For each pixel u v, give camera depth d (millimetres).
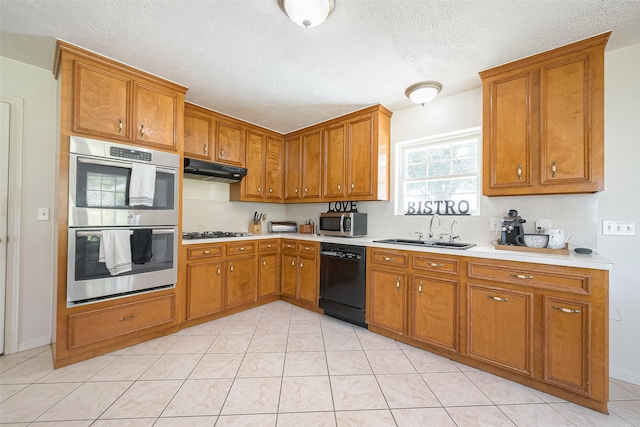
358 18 1650
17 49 2010
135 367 1975
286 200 3908
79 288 1983
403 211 3152
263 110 3105
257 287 3279
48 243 2307
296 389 1758
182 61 2141
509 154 2109
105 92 2109
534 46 1903
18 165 2168
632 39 1836
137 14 1635
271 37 1840
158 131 2395
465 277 2061
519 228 2105
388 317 2498
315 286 3131
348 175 3180
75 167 1969
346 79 2400
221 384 1795
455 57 2055
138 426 1433
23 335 2199
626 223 1911
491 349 1936
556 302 1701
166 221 2445
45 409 1538
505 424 1489
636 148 1890
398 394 1726
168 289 2479
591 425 1490
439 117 2809
